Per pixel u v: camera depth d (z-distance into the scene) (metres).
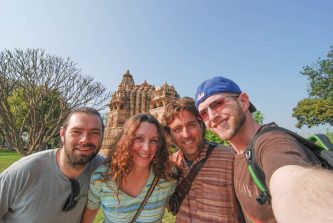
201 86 0.64
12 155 9.80
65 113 4.66
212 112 0.60
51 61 4.58
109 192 0.74
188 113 0.78
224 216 0.68
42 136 4.70
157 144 0.77
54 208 0.73
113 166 0.74
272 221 0.46
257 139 0.44
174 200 0.80
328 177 0.24
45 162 0.75
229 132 0.58
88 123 0.74
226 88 0.59
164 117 0.85
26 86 4.43
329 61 9.55
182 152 0.84
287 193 0.25
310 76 10.02
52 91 4.60
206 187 0.72
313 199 0.22
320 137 0.47
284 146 0.37
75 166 0.74
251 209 0.50
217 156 0.74
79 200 0.77
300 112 9.12
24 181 0.72
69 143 0.73
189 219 0.74
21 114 5.09
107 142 5.71
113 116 7.51
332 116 8.41
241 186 0.53
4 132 4.51
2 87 4.27
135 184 0.75
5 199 0.71
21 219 0.72
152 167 0.78
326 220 0.19
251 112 0.64
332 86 9.40
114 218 0.74
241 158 0.57
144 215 0.75
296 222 0.21
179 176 0.81
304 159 0.34
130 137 0.75
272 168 0.34
